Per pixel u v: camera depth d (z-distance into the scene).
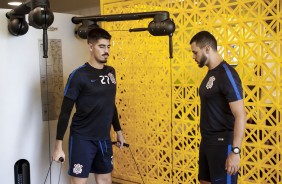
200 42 2.20
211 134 2.19
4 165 2.63
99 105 2.42
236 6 2.79
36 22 2.06
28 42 2.71
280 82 2.62
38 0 2.07
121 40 3.65
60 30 2.93
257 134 2.77
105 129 2.51
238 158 2.05
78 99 2.42
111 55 3.75
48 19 2.07
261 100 2.73
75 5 6.24
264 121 2.72
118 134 2.78
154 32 2.37
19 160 2.71
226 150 2.14
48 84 2.87
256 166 2.79
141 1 3.37
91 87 2.38
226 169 2.12
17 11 2.44
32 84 2.76
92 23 2.75
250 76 2.77
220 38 2.91
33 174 2.80
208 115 2.20
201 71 3.05
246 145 2.83
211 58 2.20
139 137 3.60
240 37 2.79
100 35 2.39
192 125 3.15
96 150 2.49
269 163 2.75
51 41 2.87
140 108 3.55
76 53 3.06
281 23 2.57
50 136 2.91
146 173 3.58
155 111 3.43
